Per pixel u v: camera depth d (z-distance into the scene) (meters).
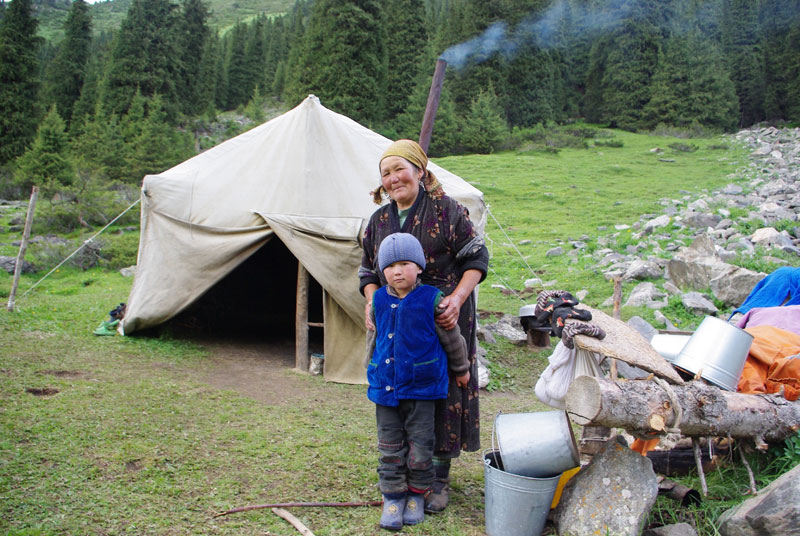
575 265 13.19
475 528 3.26
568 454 3.10
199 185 7.09
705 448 3.90
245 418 4.75
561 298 3.70
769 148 34.81
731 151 35.44
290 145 7.08
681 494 3.41
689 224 15.22
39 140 27.22
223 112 65.75
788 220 14.95
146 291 7.00
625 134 44.53
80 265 13.87
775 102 51.09
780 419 3.52
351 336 6.39
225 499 3.36
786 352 4.06
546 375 3.69
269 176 7.02
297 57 48.28
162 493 3.36
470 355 3.45
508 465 3.12
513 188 24.55
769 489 3.07
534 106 44.69
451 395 3.34
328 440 4.39
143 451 3.88
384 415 3.26
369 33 38.91
